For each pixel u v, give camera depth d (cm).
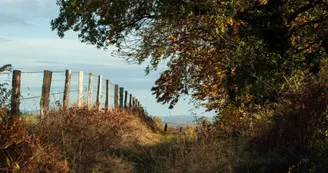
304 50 1989
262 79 1786
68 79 1479
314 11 2080
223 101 1905
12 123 1034
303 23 2069
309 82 1220
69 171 1111
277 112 1244
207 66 2072
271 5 2030
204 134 1270
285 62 1862
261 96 1617
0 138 1000
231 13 1812
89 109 1494
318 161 1052
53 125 1220
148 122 2734
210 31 2050
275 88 1573
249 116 1397
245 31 2034
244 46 1948
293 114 1177
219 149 1162
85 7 2073
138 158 1301
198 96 2041
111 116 1500
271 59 1880
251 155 1174
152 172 1203
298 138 1142
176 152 1228
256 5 2025
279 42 2030
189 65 2141
